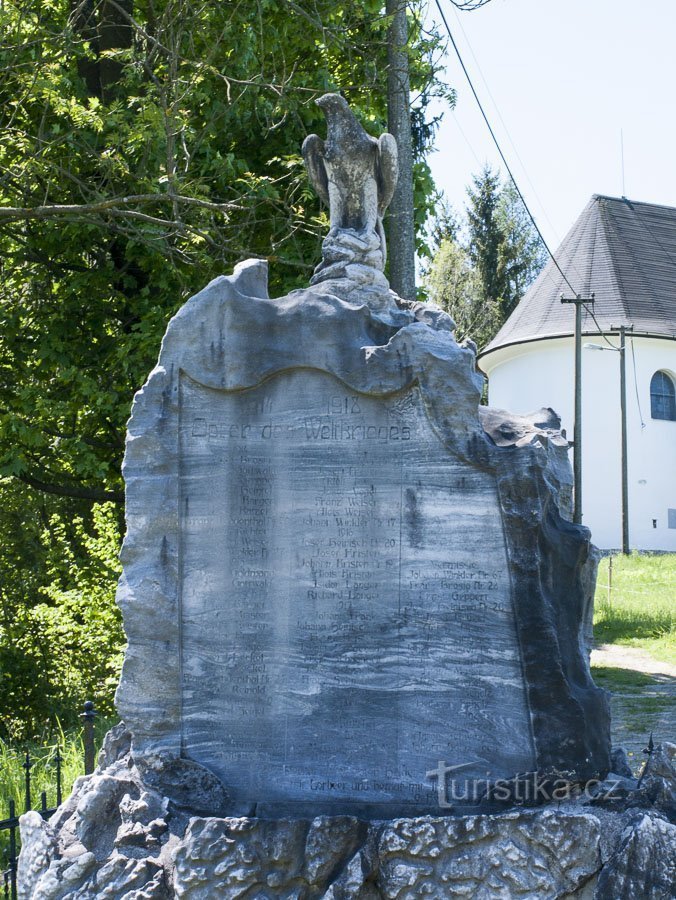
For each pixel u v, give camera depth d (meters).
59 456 13.74
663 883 5.11
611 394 35.06
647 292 36.75
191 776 5.71
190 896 5.20
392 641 5.70
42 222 12.98
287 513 5.80
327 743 5.70
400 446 5.73
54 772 8.54
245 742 5.75
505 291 49.75
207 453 5.86
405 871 5.20
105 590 12.86
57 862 5.35
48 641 13.43
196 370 5.84
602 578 24.53
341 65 13.97
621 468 33.81
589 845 5.18
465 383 5.67
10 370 13.30
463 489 5.68
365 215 6.50
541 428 6.97
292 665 5.75
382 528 5.73
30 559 15.02
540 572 5.59
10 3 11.32
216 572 5.82
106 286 13.23
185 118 11.18
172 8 11.58
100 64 13.74
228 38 11.95
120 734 6.19
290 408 5.82
